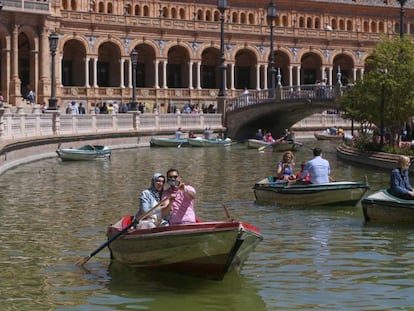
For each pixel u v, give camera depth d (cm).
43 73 10069
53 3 10356
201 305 1853
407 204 2862
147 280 2052
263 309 1823
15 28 9694
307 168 3459
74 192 3938
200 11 12100
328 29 12781
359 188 3341
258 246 2508
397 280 2073
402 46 5900
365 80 5944
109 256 2331
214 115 9694
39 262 2272
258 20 12506
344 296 1925
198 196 3791
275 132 10231
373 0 13625
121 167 5519
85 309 1823
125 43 11169
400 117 5866
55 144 6544
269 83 12531
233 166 5703
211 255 1973
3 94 9650
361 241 2594
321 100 8750
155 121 8725
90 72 10962
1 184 4281
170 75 11931
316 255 2380
